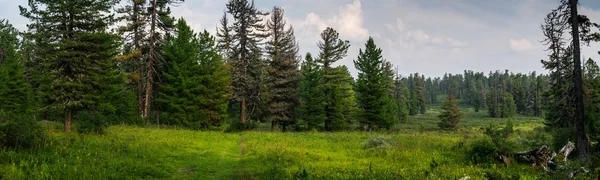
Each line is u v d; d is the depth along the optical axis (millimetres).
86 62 22047
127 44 34156
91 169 12070
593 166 13914
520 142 21531
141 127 31438
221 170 15008
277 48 45312
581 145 16109
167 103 36969
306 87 47594
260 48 43375
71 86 22000
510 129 17359
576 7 16688
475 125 85812
